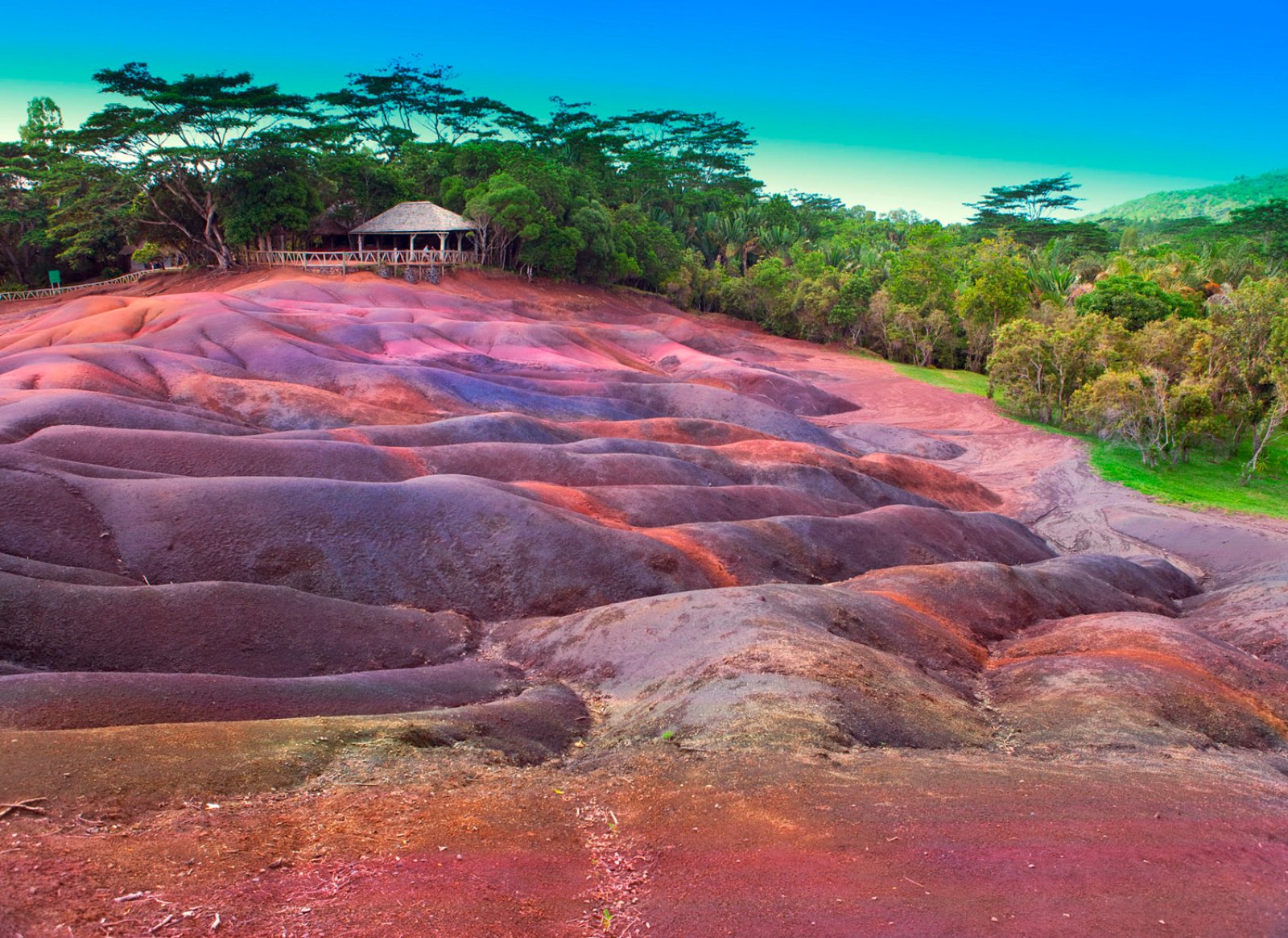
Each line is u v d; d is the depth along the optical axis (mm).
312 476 28562
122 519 22297
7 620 16141
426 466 31328
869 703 13805
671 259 95312
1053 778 11164
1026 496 44406
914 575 24375
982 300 77188
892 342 83375
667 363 66438
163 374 41125
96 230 76062
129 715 12234
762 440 45000
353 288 67188
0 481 21922
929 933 7023
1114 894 7637
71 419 31016
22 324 65188
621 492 31094
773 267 91812
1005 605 23969
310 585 22250
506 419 38719
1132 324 67625
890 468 43469
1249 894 7664
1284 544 34781
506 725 13711
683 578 24609
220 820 8859
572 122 111000
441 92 103750
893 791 10203
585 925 7414
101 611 17047
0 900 6645
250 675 17078
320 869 7969
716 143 124062
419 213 78875
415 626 20094
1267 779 12578
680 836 9109
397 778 10570
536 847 8844
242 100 69000
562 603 23125
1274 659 23234
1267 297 50094
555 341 60844
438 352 54375
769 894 7754
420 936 6859
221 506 23031
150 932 6590
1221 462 49906
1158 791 10758
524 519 24719
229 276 74062
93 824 8445
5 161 83125
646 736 13188
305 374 45500
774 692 13523
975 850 8547
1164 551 37469
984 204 136375
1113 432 52500
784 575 27078
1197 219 151250
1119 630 20719
